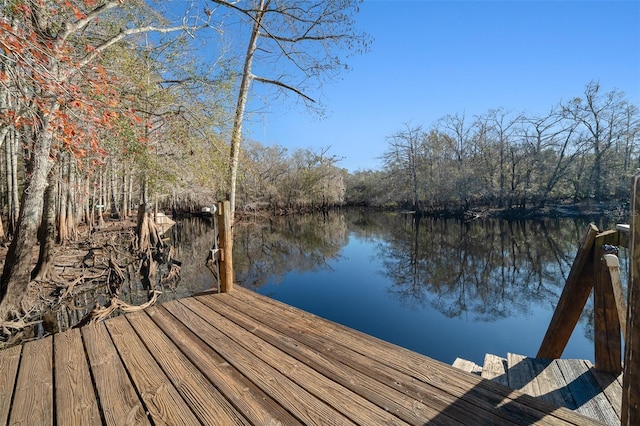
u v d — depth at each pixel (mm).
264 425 1393
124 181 20734
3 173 13406
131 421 1434
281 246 17375
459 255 14297
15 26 3293
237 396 1593
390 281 10555
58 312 6664
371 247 16750
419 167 31250
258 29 8234
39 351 2088
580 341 5867
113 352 2061
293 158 36469
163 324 2484
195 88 7574
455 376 1724
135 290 9039
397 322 7078
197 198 25031
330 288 9828
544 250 14852
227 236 3295
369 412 1456
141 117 6449
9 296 5594
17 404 1574
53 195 7824
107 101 4027
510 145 26406
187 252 15086
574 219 23062
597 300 2330
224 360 1939
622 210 22094
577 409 1926
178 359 1959
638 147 22906
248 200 32781
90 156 5438
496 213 26797
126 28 6387
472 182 27297
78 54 4691
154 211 18531
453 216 28828
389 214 34406
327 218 32125
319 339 2188
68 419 1462
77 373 1832
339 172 39625
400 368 1812
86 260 10258
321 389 1635
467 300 8594
